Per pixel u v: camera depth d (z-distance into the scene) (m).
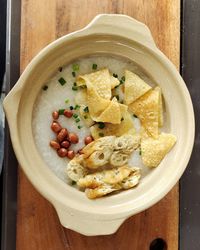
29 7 0.56
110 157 0.53
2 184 0.56
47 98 0.53
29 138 0.51
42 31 0.56
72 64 0.53
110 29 0.51
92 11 0.56
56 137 0.53
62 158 0.53
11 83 0.55
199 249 0.58
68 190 0.52
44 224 0.56
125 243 0.57
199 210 0.59
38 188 0.50
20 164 0.50
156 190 0.52
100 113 0.52
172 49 0.58
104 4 0.56
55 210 0.55
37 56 0.50
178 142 0.53
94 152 0.52
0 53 0.57
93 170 0.53
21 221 0.55
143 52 0.53
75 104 0.54
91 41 0.52
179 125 0.54
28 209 0.55
